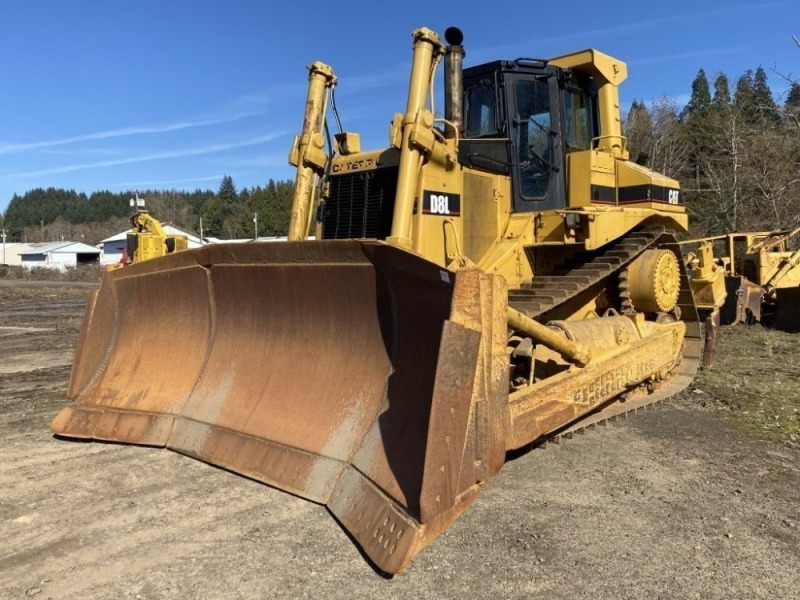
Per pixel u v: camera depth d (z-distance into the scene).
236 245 4.73
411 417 3.76
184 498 4.23
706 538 3.68
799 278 12.71
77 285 37.84
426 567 3.36
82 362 5.70
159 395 5.32
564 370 5.13
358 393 4.21
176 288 5.43
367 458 3.89
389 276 3.98
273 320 4.86
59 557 3.50
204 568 3.37
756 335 11.12
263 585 3.20
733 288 12.23
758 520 3.90
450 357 3.38
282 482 4.23
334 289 4.38
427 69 5.26
